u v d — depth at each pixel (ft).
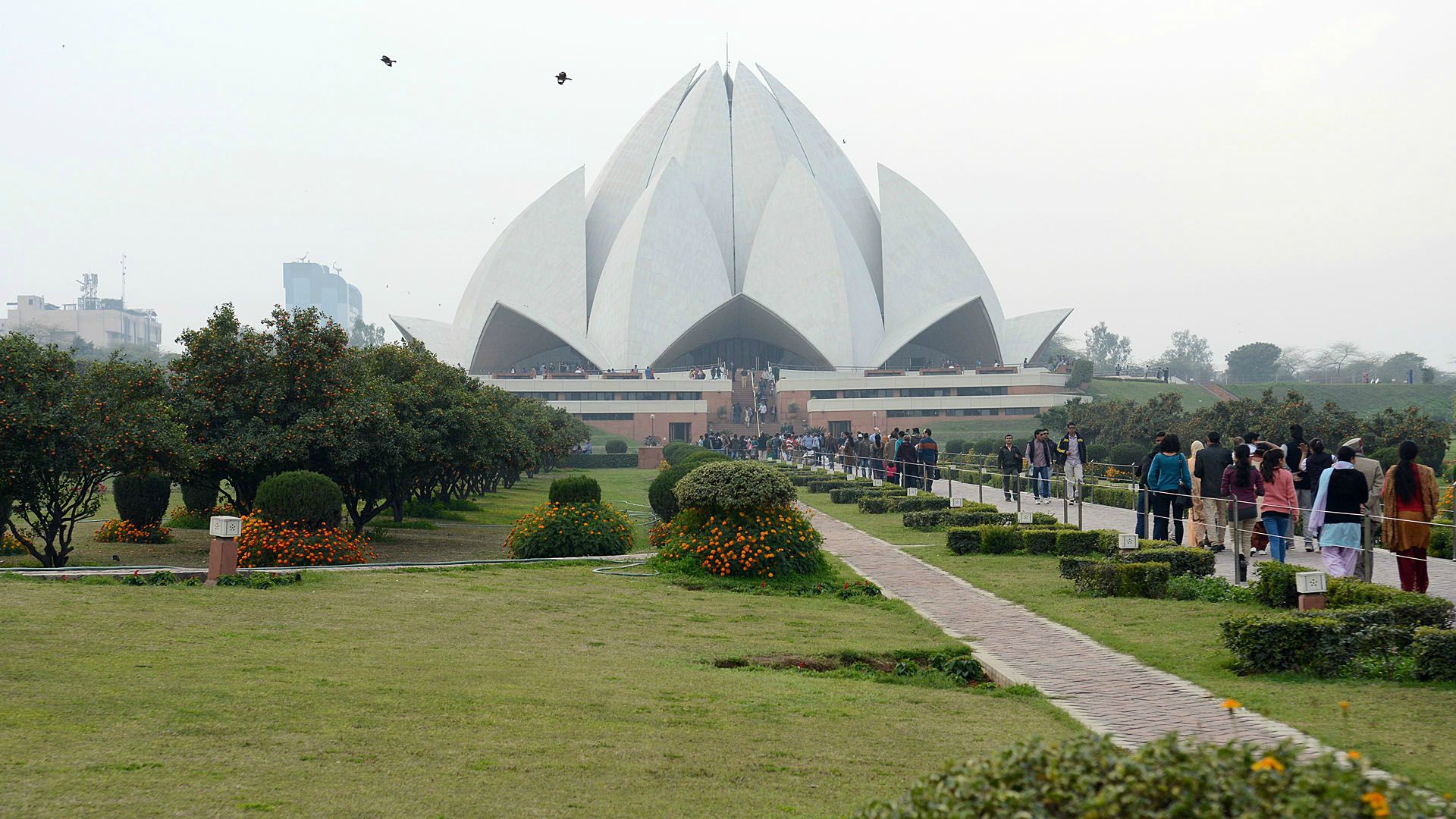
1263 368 398.42
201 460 56.29
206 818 14.96
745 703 23.81
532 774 17.90
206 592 37.35
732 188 306.35
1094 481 98.02
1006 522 63.62
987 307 290.56
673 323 278.46
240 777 16.97
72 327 550.77
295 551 48.80
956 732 21.59
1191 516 50.01
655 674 26.86
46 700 21.01
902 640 32.55
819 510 89.71
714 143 306.96
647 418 250.16
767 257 284.00
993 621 35.55
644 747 19.88
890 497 84.94
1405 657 26.05
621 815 16.05
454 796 16.53
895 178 293.84
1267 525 43.60
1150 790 10.14
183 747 18.44
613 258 284.20
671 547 49.21
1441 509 53.78
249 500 62.64
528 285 290.15
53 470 50.16
